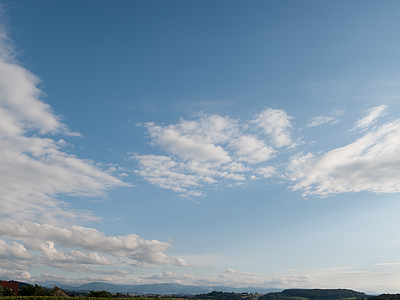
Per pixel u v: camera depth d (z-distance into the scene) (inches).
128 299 3919.8
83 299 3476.9
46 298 3184.1
